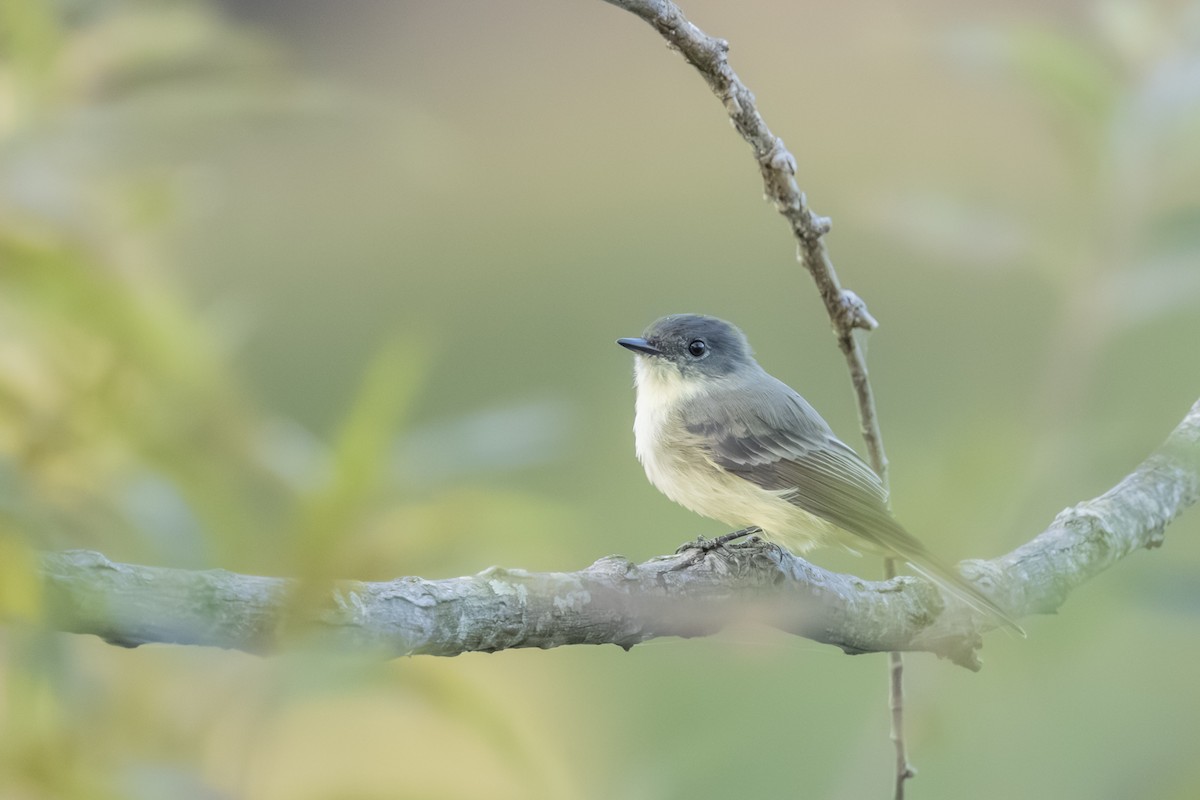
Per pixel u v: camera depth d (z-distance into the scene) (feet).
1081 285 25.31
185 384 18.89
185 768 15.83
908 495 21.85
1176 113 24.85
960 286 61.05
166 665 17.10
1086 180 25.49
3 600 12.89
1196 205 25.14
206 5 22.93
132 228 19.53
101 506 18.20
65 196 19.07
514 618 16.69
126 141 19.97
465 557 18.39
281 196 72.08
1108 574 21.45
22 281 18.62
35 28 19.98
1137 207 25.27
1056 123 25.91
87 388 18.65
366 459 15.42
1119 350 42.86
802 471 28.63
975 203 26.35
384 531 17.78
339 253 71.20
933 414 49.47
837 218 71.05
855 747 28.53
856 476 28.48
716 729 29.17
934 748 24.22
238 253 68.33
